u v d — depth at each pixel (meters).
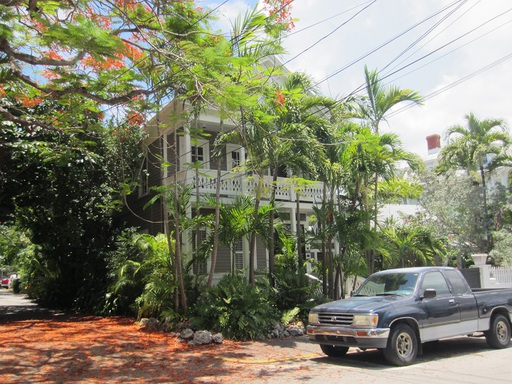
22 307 21.89
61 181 17.22
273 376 7.67
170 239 12.73
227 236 13.31
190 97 10.92
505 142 24.02
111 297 16.52
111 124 14.25
